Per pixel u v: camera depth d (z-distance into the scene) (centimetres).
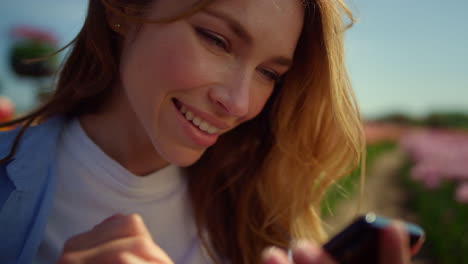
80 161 124
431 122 5153
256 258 152
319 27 125
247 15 98
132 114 122
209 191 148
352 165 149
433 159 869
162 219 135
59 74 138
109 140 127
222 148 152
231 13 96
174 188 138
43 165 119
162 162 131
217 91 102
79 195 124
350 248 61
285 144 151
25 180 115
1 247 112
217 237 150
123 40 120
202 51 100
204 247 144
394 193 1077
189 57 99
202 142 109
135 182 125
